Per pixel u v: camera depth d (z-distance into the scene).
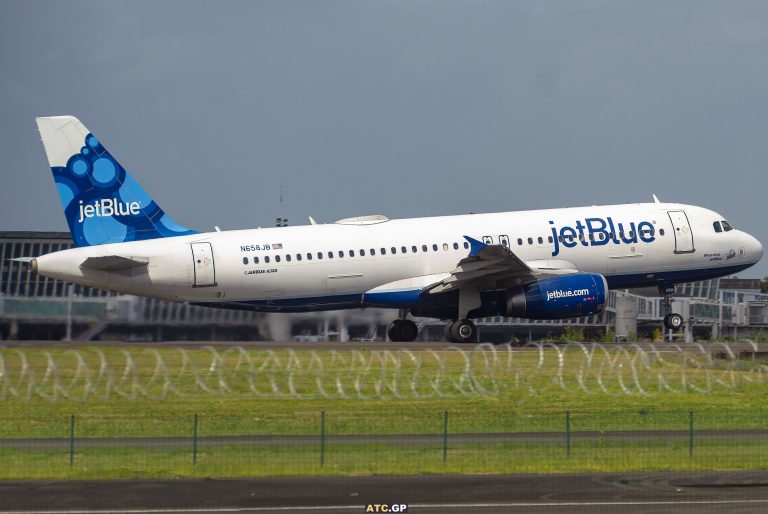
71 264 186.62
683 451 104.12
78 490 87.25
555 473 94.31
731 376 153.38
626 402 134.25
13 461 98.44
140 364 158.00
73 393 136.00
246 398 133.75
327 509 82.31
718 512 81.31
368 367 157.00
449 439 109.06
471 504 83.88
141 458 99.81
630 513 81.19
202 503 83.56
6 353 167.38
